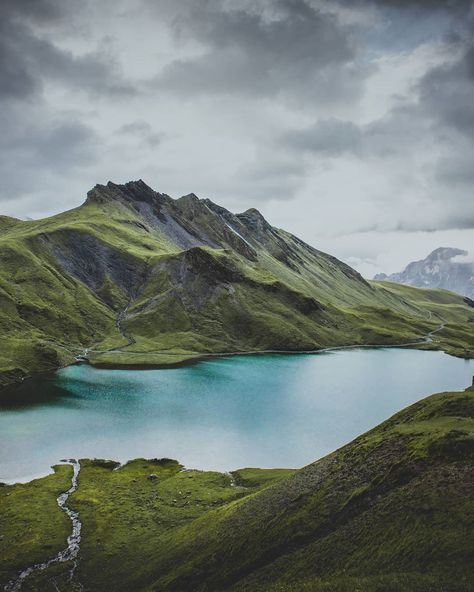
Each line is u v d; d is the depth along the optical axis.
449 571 39.19
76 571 67.00
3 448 123.19
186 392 190.00
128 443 129.75
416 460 56.50
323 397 191.00
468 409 69.62
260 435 139.25
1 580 65.19
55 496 94.19
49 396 175.88
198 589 55.81
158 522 81.56
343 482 60.84
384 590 39.47
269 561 54.59
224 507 76.50
